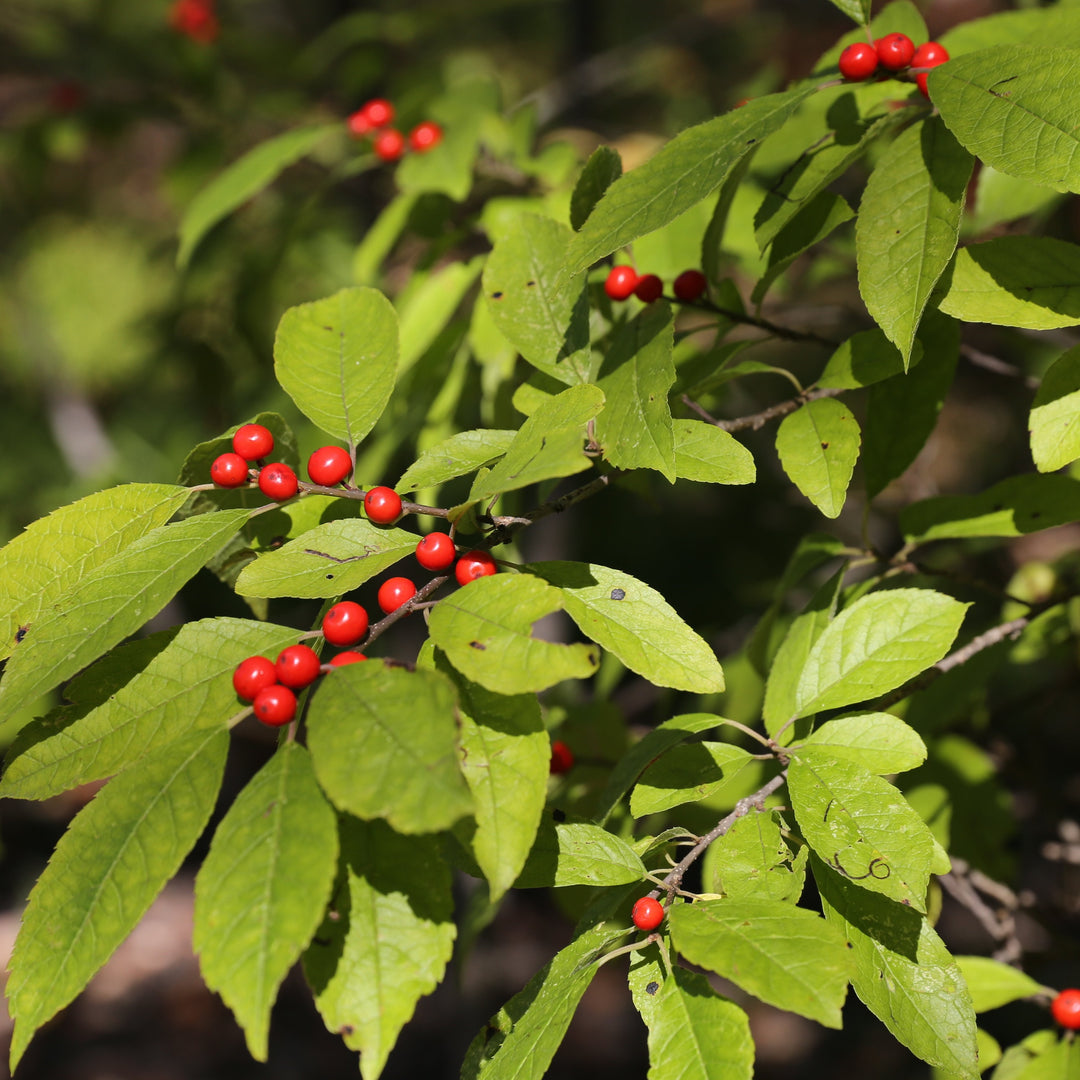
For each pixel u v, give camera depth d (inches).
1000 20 27.3
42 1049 75.5
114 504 24.3
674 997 23.0
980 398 54.7
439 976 22.4
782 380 49.9
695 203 23.6
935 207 24.2
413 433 31.8
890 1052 63.6
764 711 25.5
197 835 22.3
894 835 23.5
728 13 59.6
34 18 52.5
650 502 28.3
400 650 58.4
